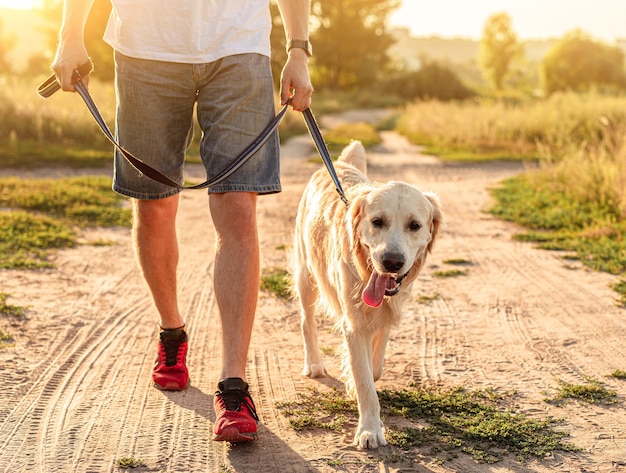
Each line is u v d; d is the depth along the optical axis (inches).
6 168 522.0
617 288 223.5
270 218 359.6
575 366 157.8
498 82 3287.4
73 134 650.8
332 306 139.3
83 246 288.8
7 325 181.0
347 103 1999.3
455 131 849.5
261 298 216.8
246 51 119.7
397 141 922.7
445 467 109.6
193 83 121.9
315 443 118.3
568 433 122.3
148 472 107.0
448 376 151.8
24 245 277.9
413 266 127.6
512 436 120.0
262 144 118.3
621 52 2989.7
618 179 365.7
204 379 148.1
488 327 187.5
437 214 127.6
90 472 107.1
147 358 160.7
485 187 480.4
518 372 154.1
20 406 132.0
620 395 140.6
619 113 787.4
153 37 121.0
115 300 211.0
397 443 117.8
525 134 835.4
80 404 133.6
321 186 150.5
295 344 174.4
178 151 130.6
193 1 119.6
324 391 143.6
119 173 131.7
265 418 129.1
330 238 134.9
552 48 2982.3
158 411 130.5
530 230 333.1
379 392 141.3
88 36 1366.9
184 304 210.8
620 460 112.1
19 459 111.0
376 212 120.6
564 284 233.0
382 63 2687.0
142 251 135.3
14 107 652.7
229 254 119.6
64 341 171.3
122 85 124.3
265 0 125.4
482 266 261.0
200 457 112.2
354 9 2504.9
